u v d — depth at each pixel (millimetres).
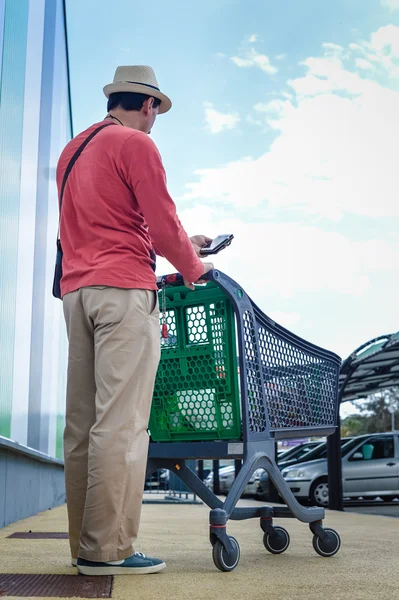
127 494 2514
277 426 3322
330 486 9422
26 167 6602
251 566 2924
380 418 69062
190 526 5766
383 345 8586
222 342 3170
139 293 2631
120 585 2279
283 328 3422
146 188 2627
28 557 3104
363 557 3344
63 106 11352
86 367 2730
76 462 2750
